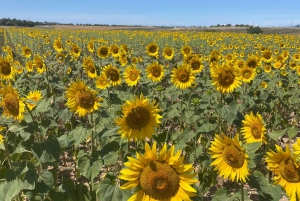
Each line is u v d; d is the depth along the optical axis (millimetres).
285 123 2494
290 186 1040
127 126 1218
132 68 2688
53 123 1565
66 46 7449
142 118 1206
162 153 937
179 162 929
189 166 933
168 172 927
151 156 935
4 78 2369
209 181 1628
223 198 1290
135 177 946
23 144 1361
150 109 1214
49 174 1273
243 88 2660
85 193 1412
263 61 4297
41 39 9539
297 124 2877
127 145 1540
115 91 2732
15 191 1138
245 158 1087
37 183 1247
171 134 1980
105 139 1517
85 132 1440
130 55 4746
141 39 10742
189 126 2330
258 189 1246
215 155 1131
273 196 1249
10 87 1268
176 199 928
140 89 2865
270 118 2518
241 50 7129
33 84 3518
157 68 2908
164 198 938
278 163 1053
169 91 2723
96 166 1400
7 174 1184
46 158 1256
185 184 927
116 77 2639
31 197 1228
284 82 3434
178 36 10648
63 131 2635
